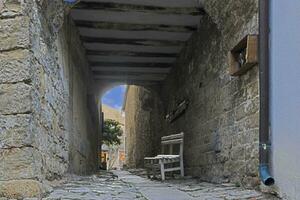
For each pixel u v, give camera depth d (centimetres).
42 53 440
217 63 646
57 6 489
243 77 514
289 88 366
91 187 503
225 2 542
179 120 988
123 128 2986
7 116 378
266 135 409
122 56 1030
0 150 374
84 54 944
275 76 400
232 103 561
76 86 779
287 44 373
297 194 348
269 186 408
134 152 1812
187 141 879
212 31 683
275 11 405
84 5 699
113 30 830
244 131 506
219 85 632
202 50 757
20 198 367
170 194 467
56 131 521
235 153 541
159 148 1289
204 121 732
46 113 453
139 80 1305
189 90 875
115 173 1177
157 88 1333
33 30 402
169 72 1168
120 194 449
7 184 369
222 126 610
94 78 1244
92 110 1158
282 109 380
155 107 1376
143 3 708
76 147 757
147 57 1044
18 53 385
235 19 538
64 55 612
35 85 399
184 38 891
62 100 579
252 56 458
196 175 784
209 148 689
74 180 609
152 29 821
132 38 890
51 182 477
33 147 380
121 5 709
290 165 362
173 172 854
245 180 495
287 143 368
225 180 584
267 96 412
